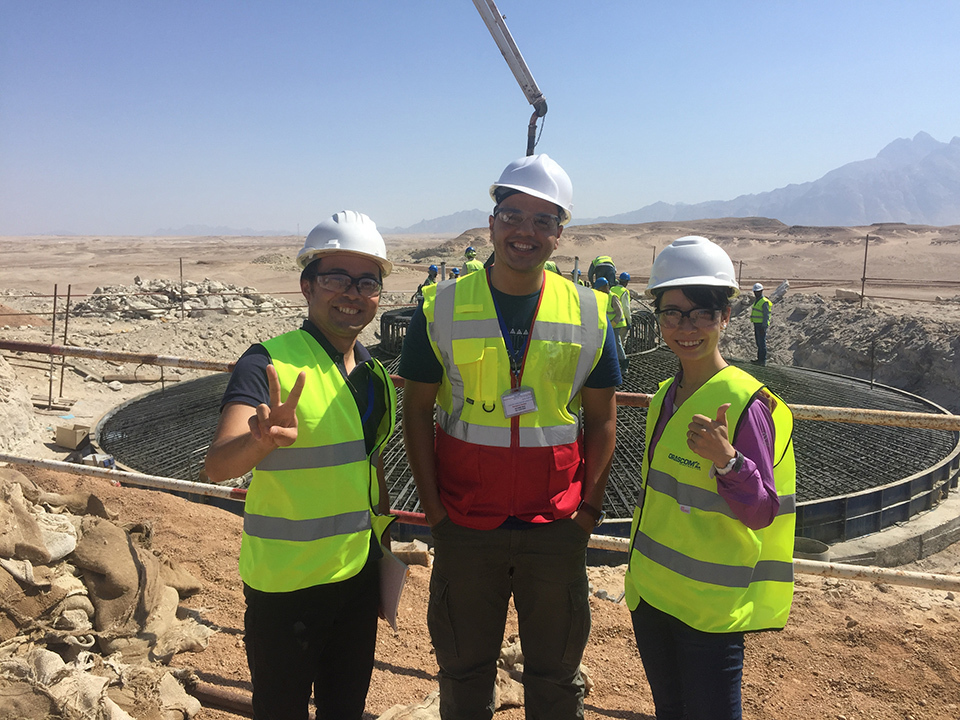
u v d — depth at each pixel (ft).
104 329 57.41
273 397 5.79
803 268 153.07
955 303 64.75
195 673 9.46
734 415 6.66
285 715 6.72
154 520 14.38
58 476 16.05
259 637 6.61
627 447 26.63
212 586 12.07
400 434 27.12
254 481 6.80
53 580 9.55
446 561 7.12
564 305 7.00
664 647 7.22
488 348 6.84
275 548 6.56
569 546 6.95
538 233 6.66
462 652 7.25
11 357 45.65
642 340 44.91
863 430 32.76
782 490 6.97
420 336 7.13
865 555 23.54
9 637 8.71
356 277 6.78
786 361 64.64
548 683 7.25
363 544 6.91
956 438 32.07
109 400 42.52
